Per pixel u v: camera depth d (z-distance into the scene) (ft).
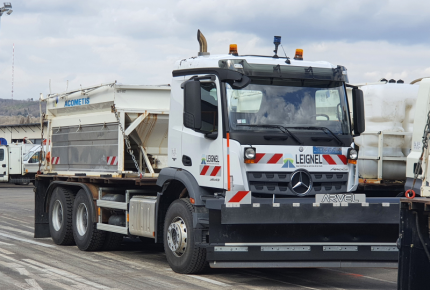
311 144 24.94
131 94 33.19
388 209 23.68
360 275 28.25
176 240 27.07
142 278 26.04
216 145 24.97
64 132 39.75
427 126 22.21
